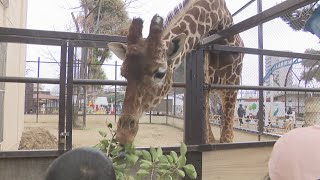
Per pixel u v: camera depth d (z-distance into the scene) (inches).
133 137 97.3
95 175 35.0
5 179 103.5
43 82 110.2
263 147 136.3
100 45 120.6
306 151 38.6
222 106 190.1
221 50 138.7
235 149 130.6
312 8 124.9
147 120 526.0
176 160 79.0
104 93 567.5
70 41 112.8
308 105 223.3
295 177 38.4
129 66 101.3
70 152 36.3
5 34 106.4
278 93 386.6
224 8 171.5
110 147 73.8
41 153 106.0
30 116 634.2
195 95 128.4
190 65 131.2
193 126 125.9
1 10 220.8
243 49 144.7
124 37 118.0
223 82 177.9
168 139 240.1
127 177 70.9
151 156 80.5
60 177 34.5
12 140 272.5
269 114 354.6
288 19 216.7
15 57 283.0
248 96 378.3
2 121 221.5
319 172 37.2
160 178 76.0
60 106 110.3
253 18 110.6
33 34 108.7
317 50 264.2
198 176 124.0
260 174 134.1
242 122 353.1
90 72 606.9
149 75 101.8
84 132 354.6
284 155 39.9
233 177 129.7
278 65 321.1
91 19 653.9
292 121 309.4
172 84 126.0
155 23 104.7
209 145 124.8
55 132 365.1
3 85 223.8
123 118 96.8
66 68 111.7
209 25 155.6
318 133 39.9
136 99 99.9
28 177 105.4
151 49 102.4
